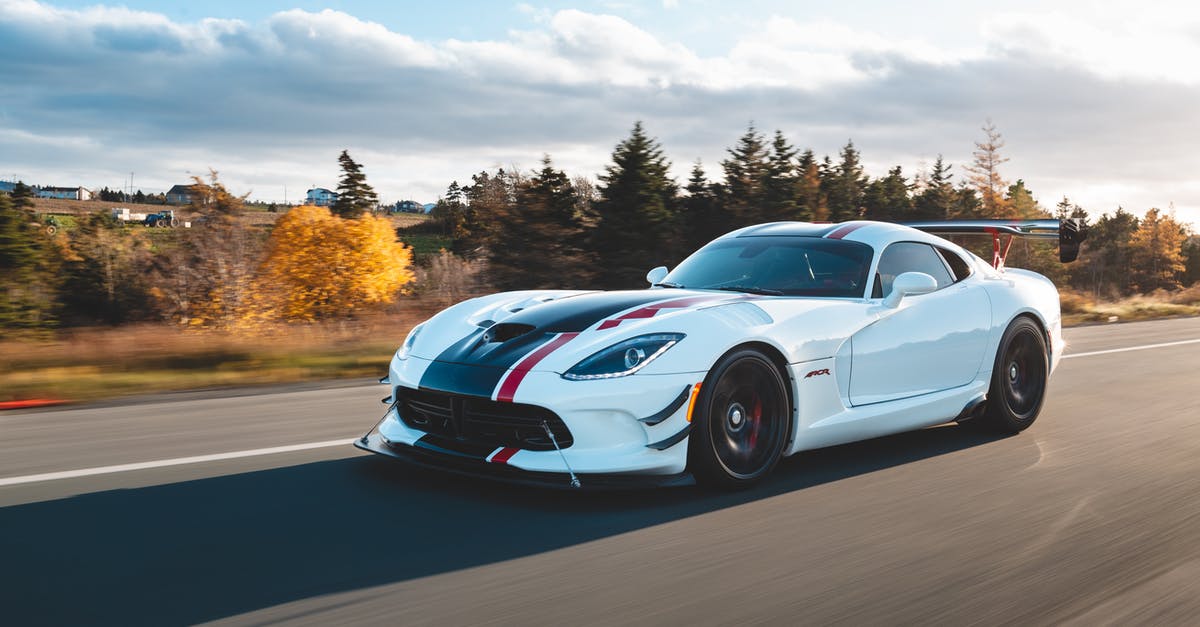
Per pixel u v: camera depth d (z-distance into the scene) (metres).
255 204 21.78
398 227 93.19
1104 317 16.30
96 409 5.59
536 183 26.38
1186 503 3.55
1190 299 21.91
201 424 5.05
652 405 3.41
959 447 4.66
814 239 4.77
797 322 3.93
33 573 2.61
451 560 2.77
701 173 41.94
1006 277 5.32
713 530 3.14
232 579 2.57
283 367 8.03
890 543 3.00
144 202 134.00
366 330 11.01
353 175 38.41
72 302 21.28
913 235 4.89
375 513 3.27
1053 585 2.61
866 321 4.20
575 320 3.76
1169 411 5.80
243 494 3.51
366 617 2.31
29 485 3.62
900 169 78.69
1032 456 4.45
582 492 3.61
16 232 20.84
